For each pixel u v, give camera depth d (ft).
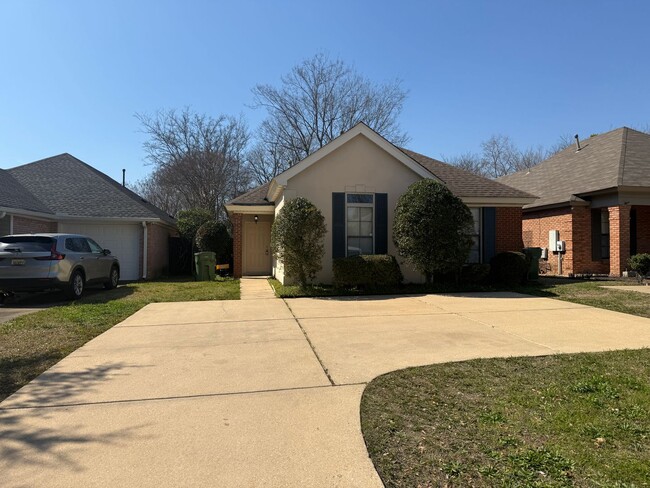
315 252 36.52
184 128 95.20
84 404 12.80
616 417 11.30
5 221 43.83
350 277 36.73
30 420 11.69
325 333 21.79
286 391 13.78
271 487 8.59
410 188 37.88
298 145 103.71
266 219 56.80
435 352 18.13
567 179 57.67
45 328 22.88
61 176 59.00
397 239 37.70
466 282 40.16
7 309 30.25
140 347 19.19
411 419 11.50
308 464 9.42
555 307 28.99
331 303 31.48
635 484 8.30
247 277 53.83
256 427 11.24
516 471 8.83
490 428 10.82
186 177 94.07
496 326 23.18
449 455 9.57
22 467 9.30
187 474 9.05
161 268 61.26
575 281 43.78
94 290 40.24
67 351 18.48
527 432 10.55
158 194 115.75
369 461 9.48
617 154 53.88
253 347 19.15
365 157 40.83
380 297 34.30
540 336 20.84
